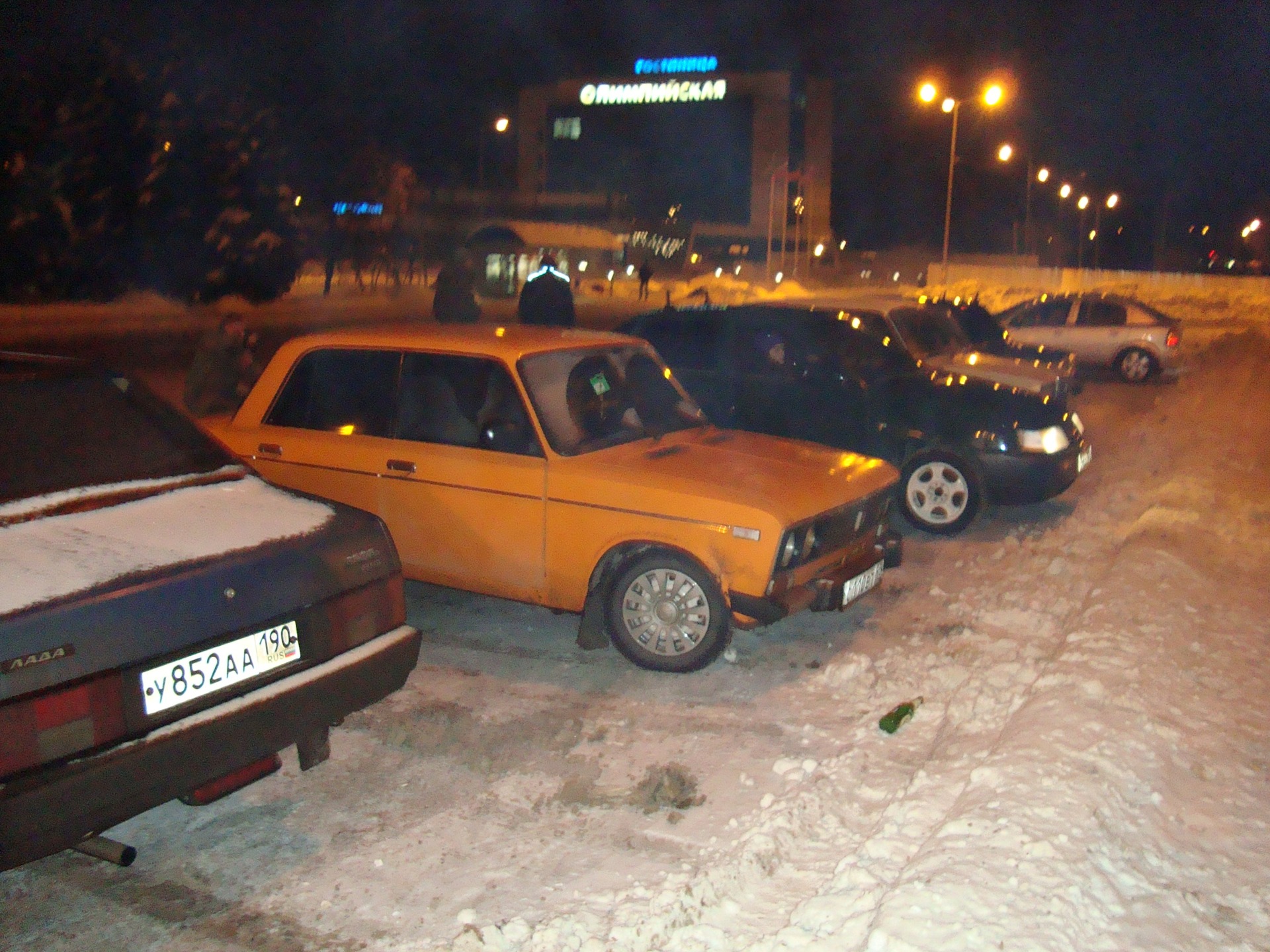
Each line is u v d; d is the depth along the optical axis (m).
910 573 6.73
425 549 5.34
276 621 3.28
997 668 4.96
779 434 7.98
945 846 3.24
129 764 2.83
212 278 32.44
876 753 4.20
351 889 3.32
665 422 5.78
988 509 8.57
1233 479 9.26
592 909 3.18
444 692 4.83
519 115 81.56
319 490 5.56
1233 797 3.77
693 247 72.62
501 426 5.06
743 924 3.08
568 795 3.89
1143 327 17.06
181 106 32.62
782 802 3.75
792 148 75.75
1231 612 5.71
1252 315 33.97
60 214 30.95
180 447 3.88
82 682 2.77
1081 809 3.44
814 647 5.41
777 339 8.10
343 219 41.00
